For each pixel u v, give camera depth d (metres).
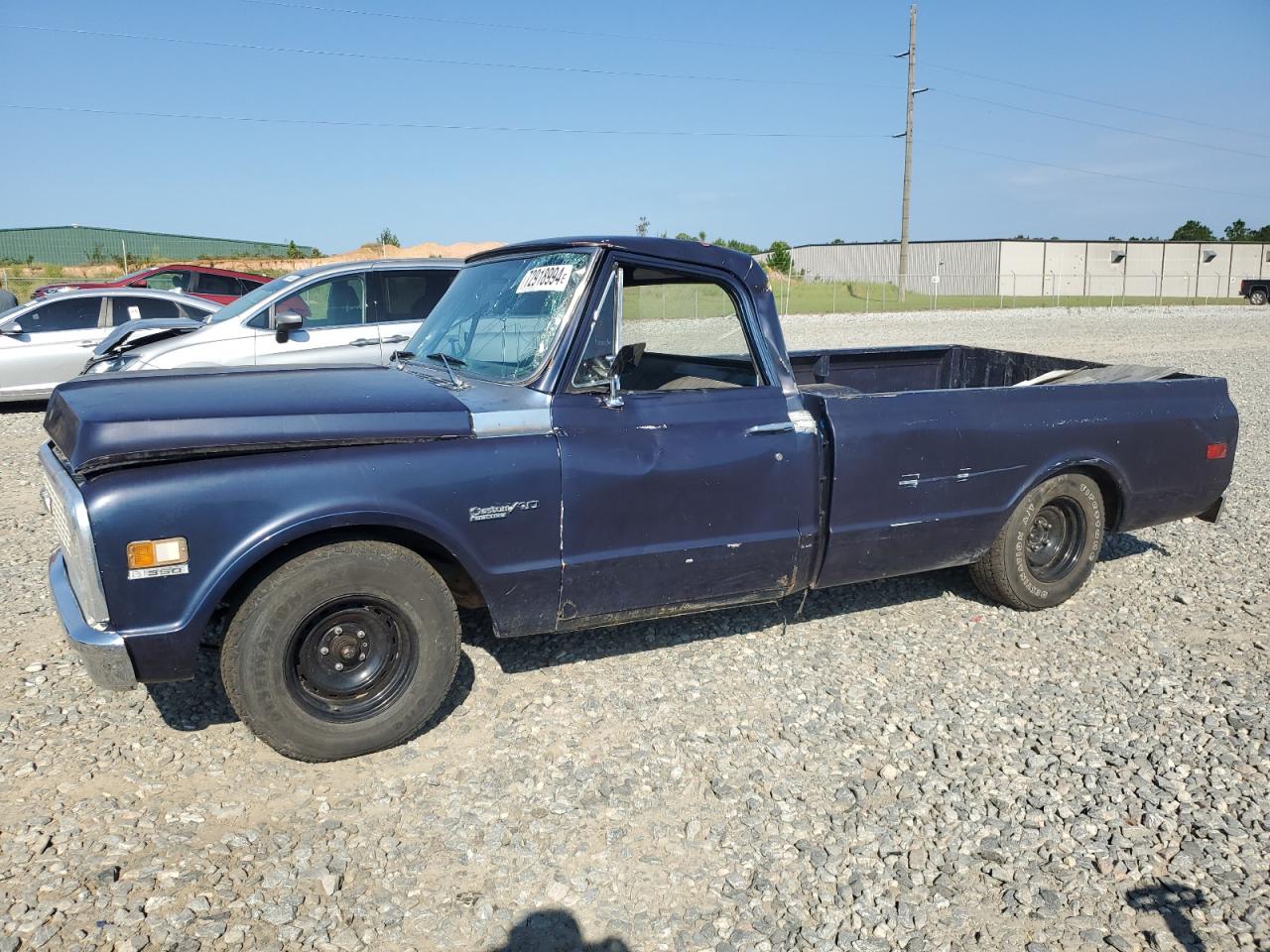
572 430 3.78
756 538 4.20
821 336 23.75
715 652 4.61
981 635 4.91
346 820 3.22
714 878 2.97
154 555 3.12
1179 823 3.29
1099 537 5.25
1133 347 20.58
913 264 62.91
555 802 3.34
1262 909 2.86
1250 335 24.78
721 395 4.15
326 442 3.38
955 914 2.83
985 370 6.70
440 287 9.10
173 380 3.89
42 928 2.66
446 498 3.52
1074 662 4.59
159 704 4.00
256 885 2.88
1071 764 3.66
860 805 3.37
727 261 4.19
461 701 4.05
